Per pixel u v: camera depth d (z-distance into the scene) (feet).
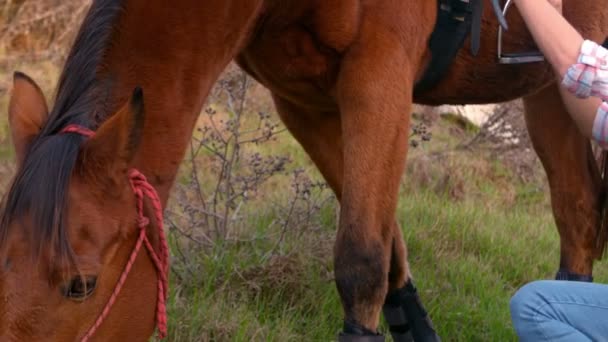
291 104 11.03
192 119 8.21
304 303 12.53
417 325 11.68
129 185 7.09
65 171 6.63
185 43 8.04
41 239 6.40
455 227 16.07
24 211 6.48
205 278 12.41
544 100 12.98
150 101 7.80
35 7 19.47
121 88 7.64
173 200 14.94
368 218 9.36
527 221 17.75
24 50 19.29
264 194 16.01
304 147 11.32
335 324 12.20
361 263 9.26
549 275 15.40
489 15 10.89
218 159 17.42
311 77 9.93
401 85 9.66
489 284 14.32
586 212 13.28
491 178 20.77
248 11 8.77
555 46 8.30
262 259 12.96
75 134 6.93
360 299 9.35
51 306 6.43
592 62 8.14
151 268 7.35
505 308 13.41
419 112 22.74
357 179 9.39
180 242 13.24
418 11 9.99
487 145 21.68
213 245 12.97
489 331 12.89
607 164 13.46
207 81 8.39
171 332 11.19
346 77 9.55
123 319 7.14
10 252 6.42
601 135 8.39
